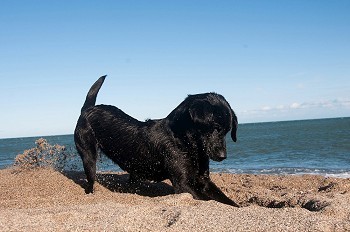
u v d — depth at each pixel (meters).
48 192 2.02
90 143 2.14
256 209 1.30
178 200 1.52
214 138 1.76
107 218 1.22
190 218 1.20
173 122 1.90
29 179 2.35
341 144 7.02
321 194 1.64
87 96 2.31
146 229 1.13
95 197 1.70
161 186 2.25
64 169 2.89
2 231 1.08
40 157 2.82
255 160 5.10
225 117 1.78
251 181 2.45
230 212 1.27
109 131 2.09
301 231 1.05
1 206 1.60
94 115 2.16
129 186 2.23
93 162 2.12
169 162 1.88
